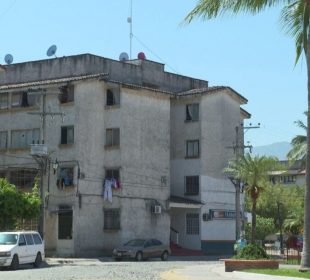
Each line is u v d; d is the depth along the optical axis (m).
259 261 25.47
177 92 61.59
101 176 51.16
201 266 33.31
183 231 58.03
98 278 24.62
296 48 24.03
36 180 48.44
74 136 49.56
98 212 50.34
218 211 58.78
